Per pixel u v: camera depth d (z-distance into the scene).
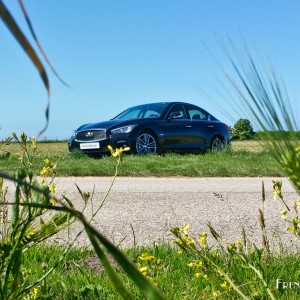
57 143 36.00
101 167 9.80
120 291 0.61
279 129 1.12
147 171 9.88
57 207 0.62
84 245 3.85
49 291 2.45
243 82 1.15
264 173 9.83
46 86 0.48
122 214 5.59
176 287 2.59
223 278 2.19
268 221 5.23
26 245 1.56
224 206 6.12
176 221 5.23
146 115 15.10
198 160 11.88
